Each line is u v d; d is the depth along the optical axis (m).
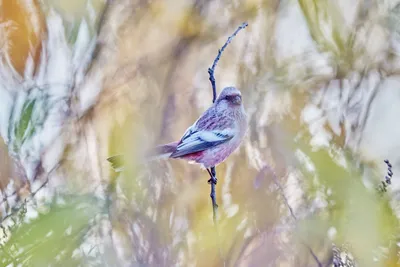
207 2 12.00
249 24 11.84
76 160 8.62
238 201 7.76
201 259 7.35
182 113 10.52
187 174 8.66
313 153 5.33
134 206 7.76
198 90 11.28
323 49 10.89
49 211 5.21
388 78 10.59
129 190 7.68
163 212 8.00
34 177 8.16
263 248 6.98
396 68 10.74
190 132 8.49
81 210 5.33
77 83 9.77
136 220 7.75
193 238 7.74
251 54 11.38
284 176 7.19
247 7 11.91
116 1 10.87
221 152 8.46
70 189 7.43
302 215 5.63
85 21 10.12
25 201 5.95
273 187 7.36
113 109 9.75
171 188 8.31
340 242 4.96
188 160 8.40
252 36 11.70
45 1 8.37
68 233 5.19
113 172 7.58
